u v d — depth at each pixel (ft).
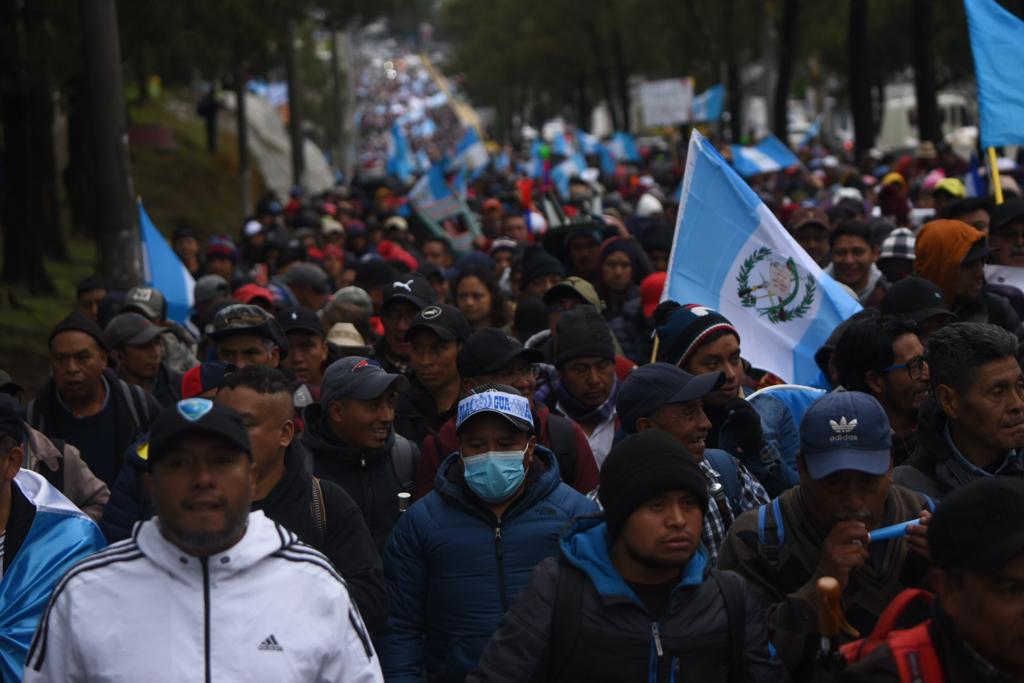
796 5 245.65
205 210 243.40
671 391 33.40
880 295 61.11
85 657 24.06
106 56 83.71
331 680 24.93
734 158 173.88
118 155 84.38
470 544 33.42
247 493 24.27
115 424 47.32
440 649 33.71
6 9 106.73
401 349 55.52
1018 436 31.42
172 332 63.31
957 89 358.23
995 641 20.26
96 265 98.73
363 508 38.06
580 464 39.88
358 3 200.23
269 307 66.59
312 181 336.49
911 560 27.04
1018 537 19.88
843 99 445.37
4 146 136.46
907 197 119.96
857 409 27.12
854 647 22.97
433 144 598.34
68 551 33.24
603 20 369.30
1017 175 108.37
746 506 33.94
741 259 48.98
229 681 23.89
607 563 25.85
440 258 102.32
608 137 393.29
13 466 33.14
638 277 77.15
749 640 25.70
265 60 193.77
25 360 109.70
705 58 288.92
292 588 24.66
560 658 25.70
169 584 24.21
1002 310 47.85
